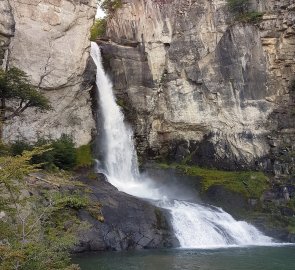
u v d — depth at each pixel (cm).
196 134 3962
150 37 3956
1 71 2556
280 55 3803
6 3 2970
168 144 4016
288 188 3406
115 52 3972
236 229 2836
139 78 3938
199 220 2736
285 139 3741
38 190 2195
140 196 3256
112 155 3656
